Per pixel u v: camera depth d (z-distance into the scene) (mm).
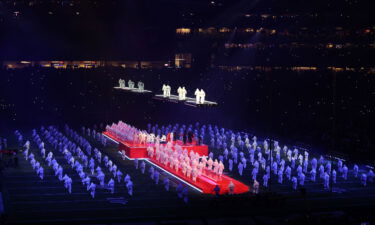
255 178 37906
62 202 31188
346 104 49531
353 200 32750
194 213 29297
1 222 26516
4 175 37906
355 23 48188
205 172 37312
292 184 37125
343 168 38750
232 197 30734
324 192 34781
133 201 31719
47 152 47031
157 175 36156
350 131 48594
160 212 29406
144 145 46969
